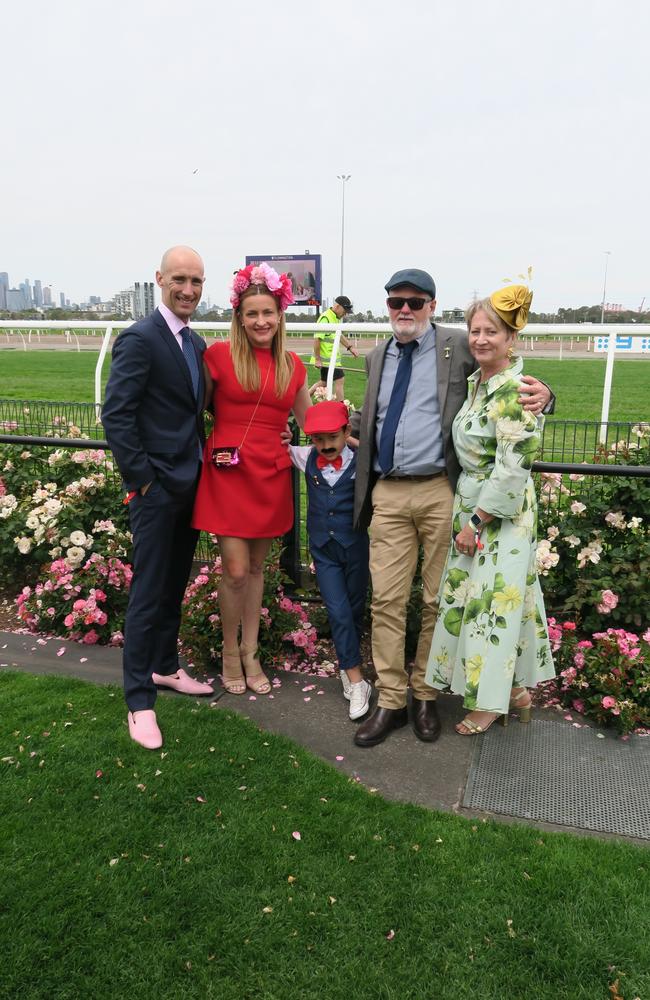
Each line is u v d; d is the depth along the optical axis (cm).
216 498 316
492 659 285
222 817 251
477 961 198
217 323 744
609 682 311
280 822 249
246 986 190
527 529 286
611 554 373
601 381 1514
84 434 645
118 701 331
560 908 215
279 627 381
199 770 277
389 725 311
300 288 1969
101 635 406
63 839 240
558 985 191
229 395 312
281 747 296
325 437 319
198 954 199
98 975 192
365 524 325
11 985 188
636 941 203
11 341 3656
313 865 230
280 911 212
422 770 286
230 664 347
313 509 333
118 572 412
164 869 228
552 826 254
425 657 321
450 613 301
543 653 303
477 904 216
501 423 272
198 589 385
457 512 296
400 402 303
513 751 299
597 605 354
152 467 295
